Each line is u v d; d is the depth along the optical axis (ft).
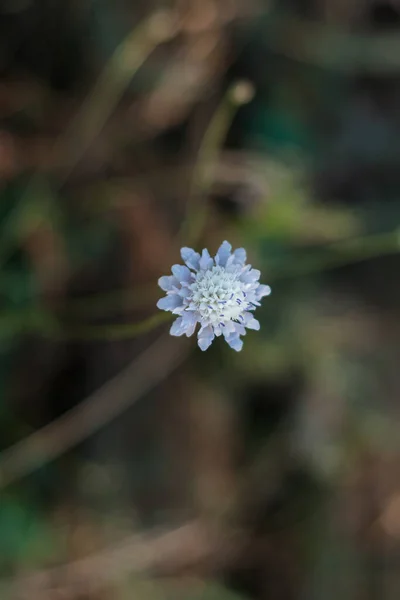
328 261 1.56
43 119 1.57
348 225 1.63
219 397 1.71
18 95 1.55
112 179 1.60
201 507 1.71
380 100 1.86
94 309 1.58
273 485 1.82
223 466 1.74
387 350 1.89
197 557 1.71
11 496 1.56
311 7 1.70
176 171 1.60
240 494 1.77
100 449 1.64
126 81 1.55
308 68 1.72
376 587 1.89
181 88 1.60
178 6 1.56
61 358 1.61
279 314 1.71
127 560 1.62
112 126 1.60
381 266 1.91
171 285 1.17
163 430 1.66
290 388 1.80
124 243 1.60
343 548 1.89
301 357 1.74
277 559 1.82
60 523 1.59
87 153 1.59
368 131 1.84
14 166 1.55
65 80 1.58
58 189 1.57
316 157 1.74
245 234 1.60
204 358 1.68
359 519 1.91
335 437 1.85
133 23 1.56
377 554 1.93
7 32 1.55
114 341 1.61
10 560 1.55
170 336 1.61
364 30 1.71
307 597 1.82
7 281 1.53
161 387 1.65
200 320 1.17
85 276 1.59
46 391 1.61
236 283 1.17
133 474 1.65
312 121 1.76
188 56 1.60
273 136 1.67
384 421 1.87
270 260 1.60
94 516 1.62
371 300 1.88
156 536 1.65
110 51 1.55
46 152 1.56
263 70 1.67
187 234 1.51
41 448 1.56
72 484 1.62
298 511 1.85
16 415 1.58
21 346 1.58
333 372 1.78
